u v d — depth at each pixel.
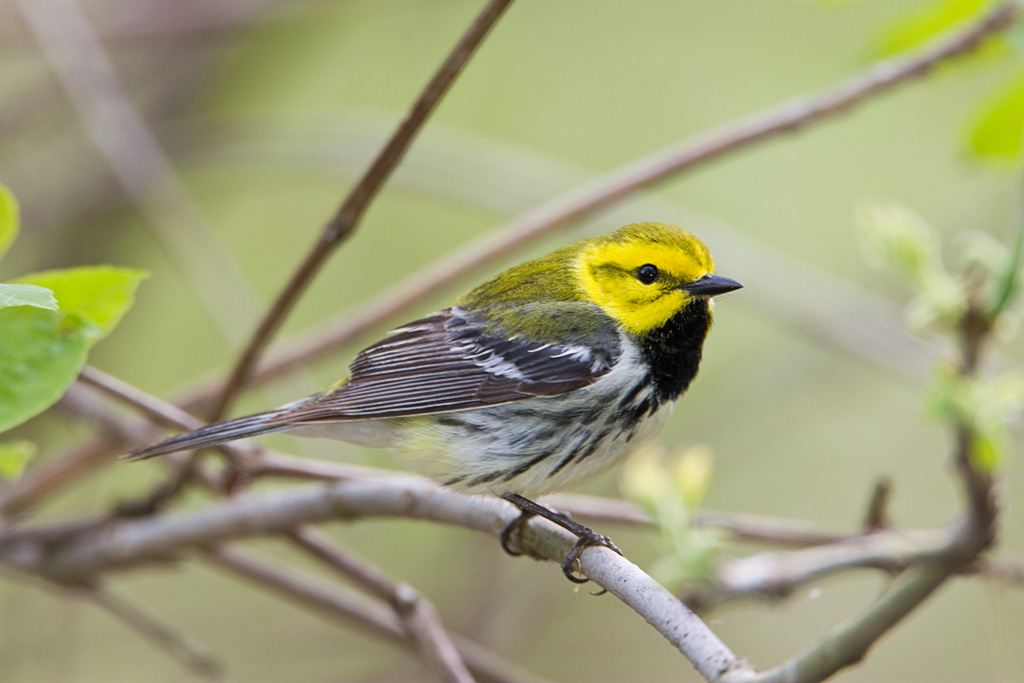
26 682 11.19
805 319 11.97
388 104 15.30
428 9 15.24
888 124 15.19
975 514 6.85
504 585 12.33
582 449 7.99
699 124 15.04
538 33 15.20
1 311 5.39
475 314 8.48
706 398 14.50
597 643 12.70
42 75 14.27
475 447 7.88
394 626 8.88
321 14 13.86
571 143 14.97
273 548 13.38
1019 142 8.20
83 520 9.10
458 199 12.33
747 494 14.54
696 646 5.43
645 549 13.58
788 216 15.02
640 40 15.24
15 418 5.30
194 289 11.68
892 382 14.72
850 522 14.40
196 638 12.16
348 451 12.50
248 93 14.48
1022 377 11.70
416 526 13.27
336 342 9.88
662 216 12.90
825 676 5.91
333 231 7.43
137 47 13.96
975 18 8.61
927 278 7.57
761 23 15.14
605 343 8.08
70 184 13.38
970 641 13.31
